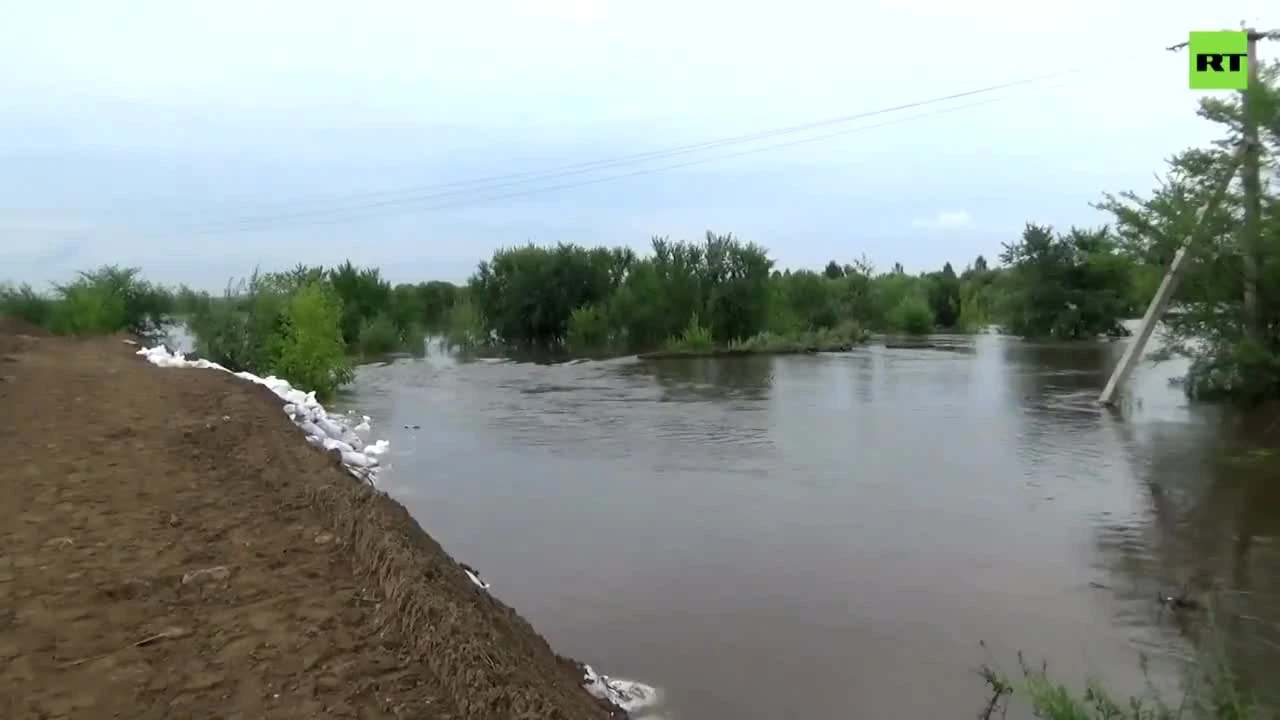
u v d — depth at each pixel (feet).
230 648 13.80
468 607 15.75
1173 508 36.78
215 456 25.61
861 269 182.19
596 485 42.01
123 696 12.30
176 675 12.94
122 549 17.90
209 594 15.84
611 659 22.49
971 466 45.70
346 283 144.97
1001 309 155.84
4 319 77.10
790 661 22.41
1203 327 63.36
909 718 19.48
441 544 32.45
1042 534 33.45
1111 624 24.72
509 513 36.83
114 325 94.53
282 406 38.73
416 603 14.78
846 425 59.26
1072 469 44.60
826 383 85.61
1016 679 21.27
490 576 29.01
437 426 60.29
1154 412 62.23
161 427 28.73
